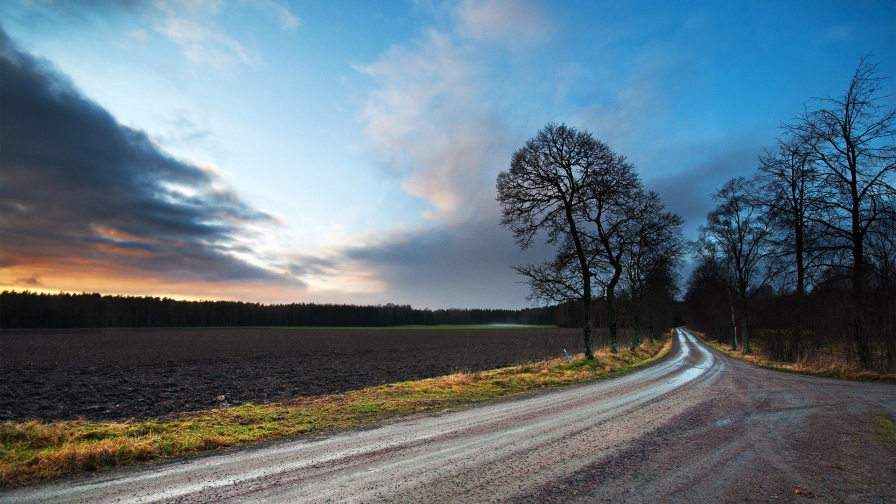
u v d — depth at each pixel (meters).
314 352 38.94
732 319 40.12
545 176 22.89
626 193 22.41
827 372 18.02
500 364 26.25
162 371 23.72
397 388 13.61
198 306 134.00
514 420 8.53
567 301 23.03
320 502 4.32
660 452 6.16
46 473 5.08
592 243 23.94
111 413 11.56
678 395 11.88
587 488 4.71
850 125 18.03
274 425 7.91
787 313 22.80
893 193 16.91
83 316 114.38
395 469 5.39
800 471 5.29
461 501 4.33
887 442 6.70
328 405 10.23
